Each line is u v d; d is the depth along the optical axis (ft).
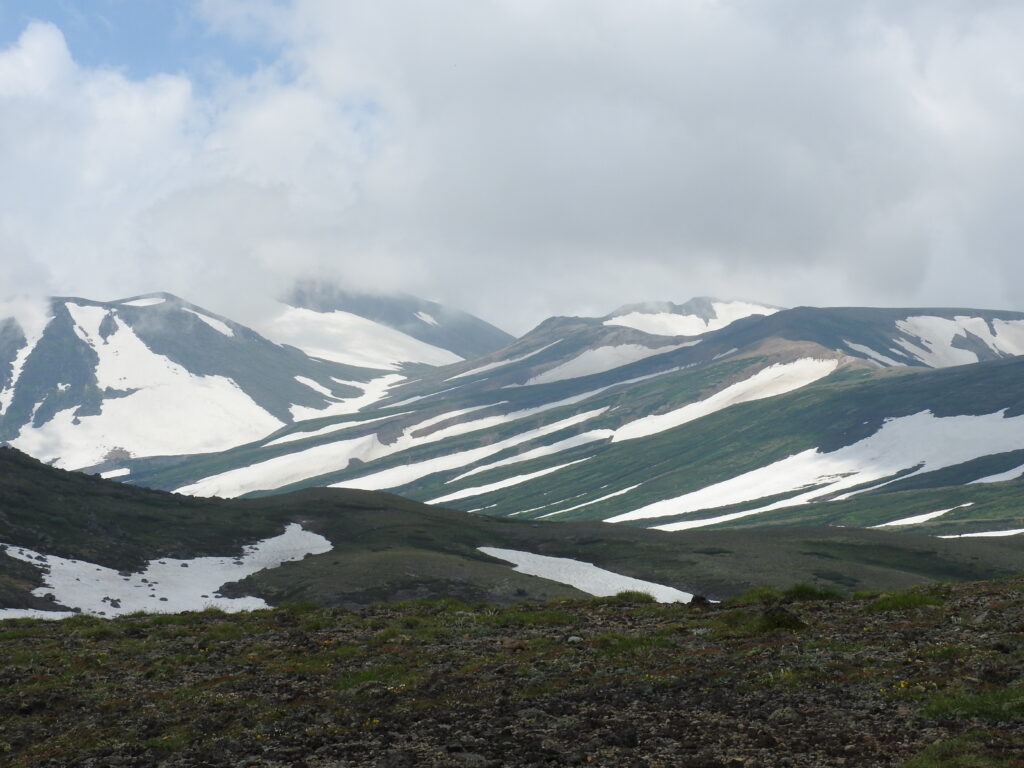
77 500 529.86
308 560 476.95
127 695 94.53
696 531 629.51
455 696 83.71
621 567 523.29
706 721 69.62
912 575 497.87
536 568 511.81
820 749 61.46
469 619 126.41
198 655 112.78
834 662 80.79
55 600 345.51
